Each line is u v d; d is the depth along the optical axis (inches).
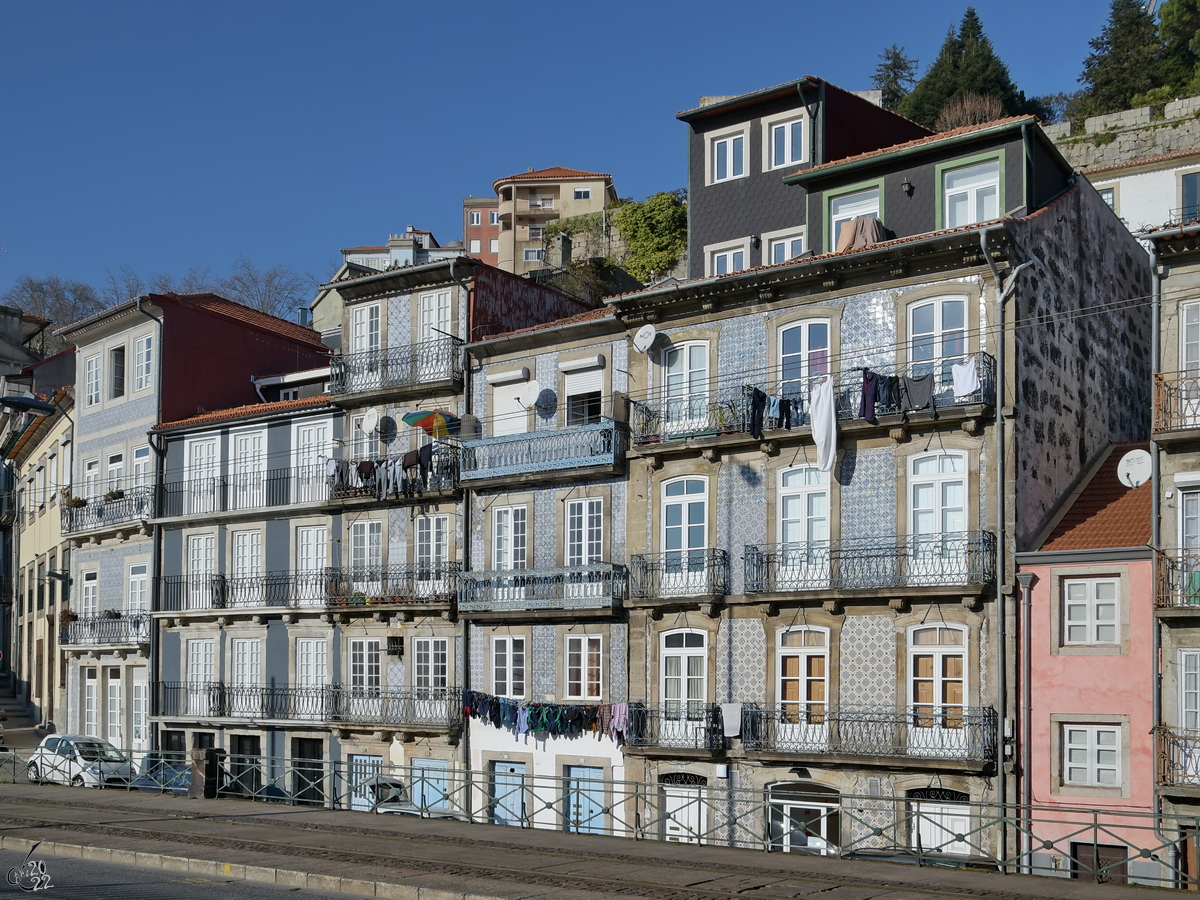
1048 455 1169.4
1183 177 1644.9
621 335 1371.8
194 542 1733.5
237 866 876.6
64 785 1502.2
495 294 1545.3
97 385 1936.5
